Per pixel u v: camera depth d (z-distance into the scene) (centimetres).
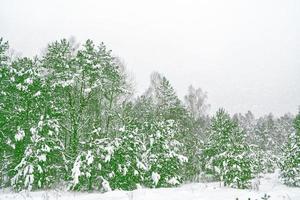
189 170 2706
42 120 1886
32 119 1986
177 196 1277
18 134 1884
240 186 1833
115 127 2338
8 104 2000
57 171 1833
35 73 2036
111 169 1733
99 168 1680
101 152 1759
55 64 2247
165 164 2014
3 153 1988
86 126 2375
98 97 2519
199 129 3819
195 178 2731
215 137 2423
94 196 1340
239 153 1947
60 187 1806
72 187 1692
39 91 1989
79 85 2394
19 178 1719
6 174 1950
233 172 1844
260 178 2628
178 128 2558
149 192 1405
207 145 2628
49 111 2041
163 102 3459
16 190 1730
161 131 2120
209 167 2553
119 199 1216
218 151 2397
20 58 2180
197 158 2838
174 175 2058
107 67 2369
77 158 1711
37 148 1738
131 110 2703
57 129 1920
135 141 1884
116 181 1720
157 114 3000
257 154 3136
